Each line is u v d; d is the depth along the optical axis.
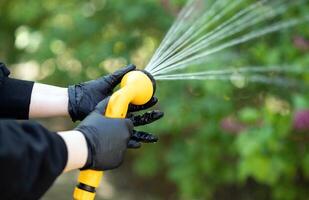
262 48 3.33
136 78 1.56
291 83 3.36
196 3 3.15
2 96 1.79
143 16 3.87
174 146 3.91
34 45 4.63
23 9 4.68
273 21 3.41
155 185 4.91
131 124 1.45
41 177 1.22
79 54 4.07
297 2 3.41
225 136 3.59
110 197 4.81
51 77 4.39
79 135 1.34
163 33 3.91
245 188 4.25
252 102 3.56
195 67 3.13
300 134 3.18
